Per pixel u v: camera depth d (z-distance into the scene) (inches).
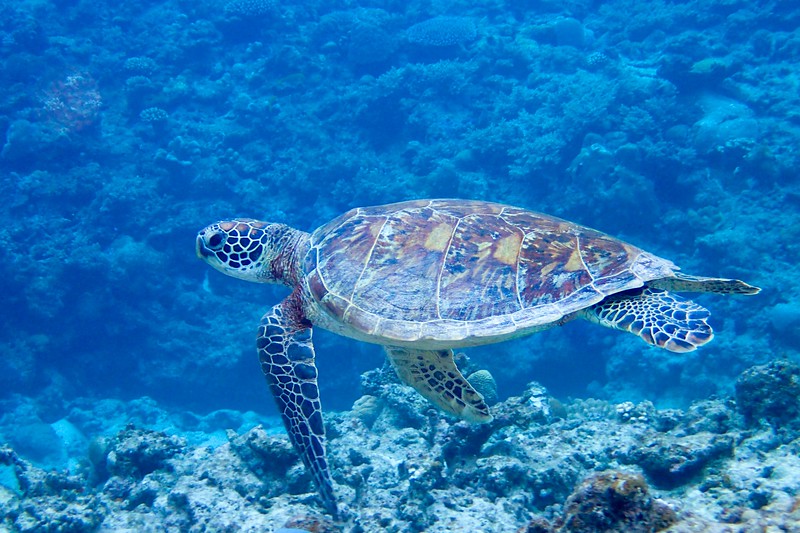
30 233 713.0
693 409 247.8
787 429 211.9
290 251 259.9
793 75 741.3
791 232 565.9
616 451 213.8
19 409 639.1
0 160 783.7
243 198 800.9
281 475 217.0
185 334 713.0
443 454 229.6
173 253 748.0
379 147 877.2
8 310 679.7
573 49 973.2
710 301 583.2
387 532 178.7
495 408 251.0
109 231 745.6
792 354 500.1
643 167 671.1
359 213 240.7
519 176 736.3
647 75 821.9
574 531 126.3
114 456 257.9
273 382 211.6
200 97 919.0
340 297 207.6
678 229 634.2
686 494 185.6
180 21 1039.6
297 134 863.7
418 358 228.2
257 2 1024.2
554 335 636.7
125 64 935.0
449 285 195.9
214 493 207.0
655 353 576.1
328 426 252.5
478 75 932.0
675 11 986.1
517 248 201.0
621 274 192.5
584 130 720.3
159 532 201.9
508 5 1179.9
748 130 654.5
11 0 1041.5
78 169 779.4
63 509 208.2
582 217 668.7
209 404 719.1
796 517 132.5
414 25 1025.5
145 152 834.8
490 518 184.1
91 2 1049.5
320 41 1020.5
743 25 876.0
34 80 874.8
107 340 711.1
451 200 245.0
